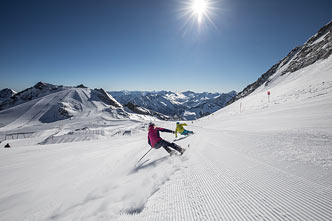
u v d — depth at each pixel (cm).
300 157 295
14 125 12862
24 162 713
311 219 141
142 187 283
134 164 483
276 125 945
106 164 534
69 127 10512
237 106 5009
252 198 188
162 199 218
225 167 304
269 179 229
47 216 239
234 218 158
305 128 646
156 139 542
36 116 14925
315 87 2977
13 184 414
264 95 4681
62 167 556
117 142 1438
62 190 340
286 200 173
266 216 154
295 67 7712
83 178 410
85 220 207
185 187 244
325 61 5150
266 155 338
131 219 186
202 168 320
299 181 209
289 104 2269
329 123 707
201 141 678
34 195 330
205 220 161
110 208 226
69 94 19712
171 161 435
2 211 270
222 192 212
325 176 211
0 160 821
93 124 11544
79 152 920
